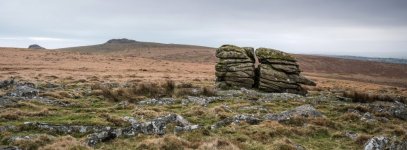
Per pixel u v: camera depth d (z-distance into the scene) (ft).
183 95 130.21
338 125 92.27
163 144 66.54
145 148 66.13
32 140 64.28
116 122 81.61
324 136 83.35
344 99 143.13
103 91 121.80
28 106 95.71
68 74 216.33
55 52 426.51
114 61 361.10
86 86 144.87
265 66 154.30
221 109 100.12
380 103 140.67
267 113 103.04
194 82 190.08
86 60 346.95
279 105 119.85
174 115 85.15
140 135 74.23
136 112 93.61
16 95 110.63
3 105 94.53
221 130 81.30
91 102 110.11
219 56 161.38
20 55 351.25
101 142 70.23
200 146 66.49
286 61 155.63
